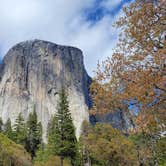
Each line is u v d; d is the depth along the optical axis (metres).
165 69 9.41
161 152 24.84
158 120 9.54
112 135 48.16
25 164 28.89
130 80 10.39
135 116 10.41
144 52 10.16
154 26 10.30
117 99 10.55
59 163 54.62
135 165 41.22
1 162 23.69
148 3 10.74
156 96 9.42
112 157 46.50
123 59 10.94
